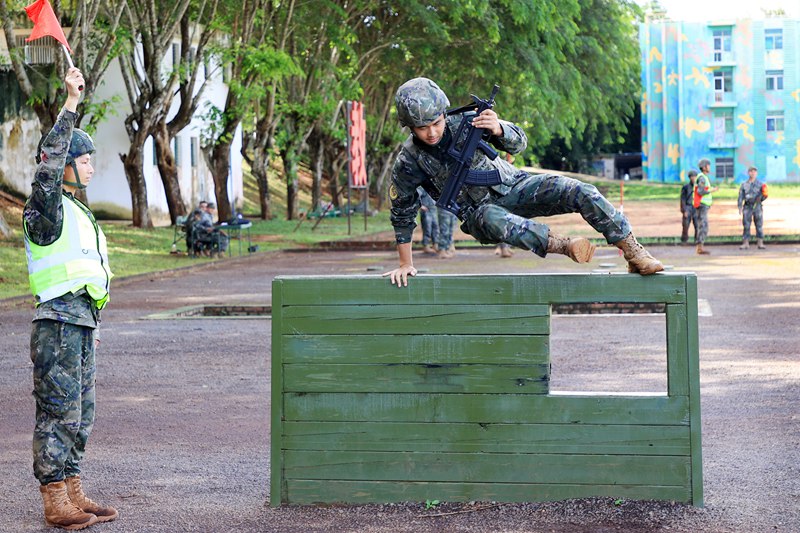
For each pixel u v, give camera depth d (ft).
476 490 18.26
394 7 134.41
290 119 147.54
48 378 17.84
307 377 18.56
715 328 41.34
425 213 84.79
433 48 139.03
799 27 267.18
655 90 277.23
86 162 18.43
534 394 17.99
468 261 77.71
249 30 112.68
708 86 272.10
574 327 42.68
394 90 165.78
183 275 75.56
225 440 24.58
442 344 18.17
